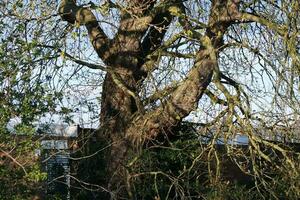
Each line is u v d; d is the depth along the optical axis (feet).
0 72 27.40
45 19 33.99
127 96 38.60
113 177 36.24
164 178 37.40
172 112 35.94
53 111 28.63
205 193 35.06
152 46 39.93
